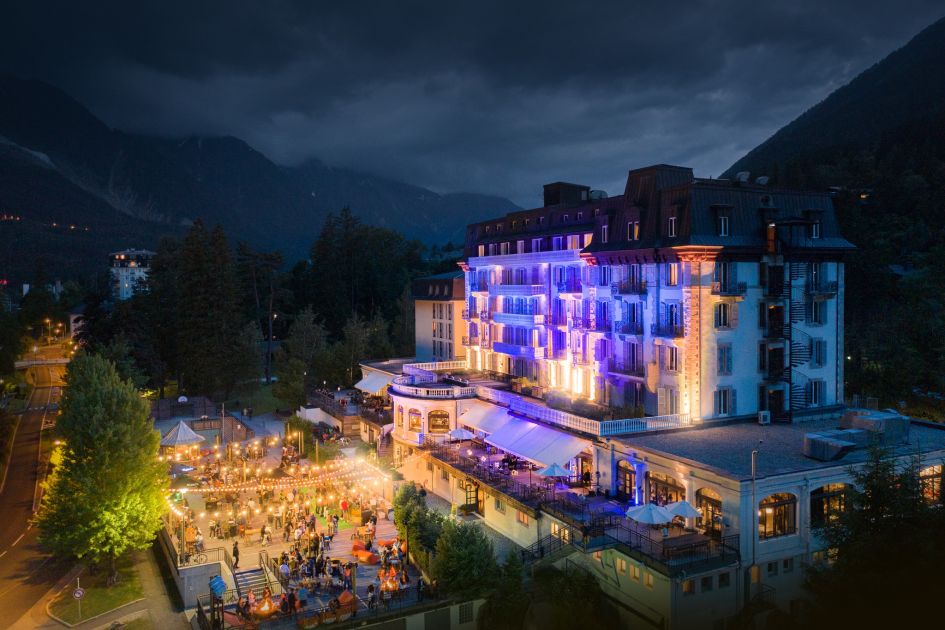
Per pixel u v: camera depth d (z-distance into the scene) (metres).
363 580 39.88
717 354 46.56
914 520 29.86
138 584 42.69
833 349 51.88
